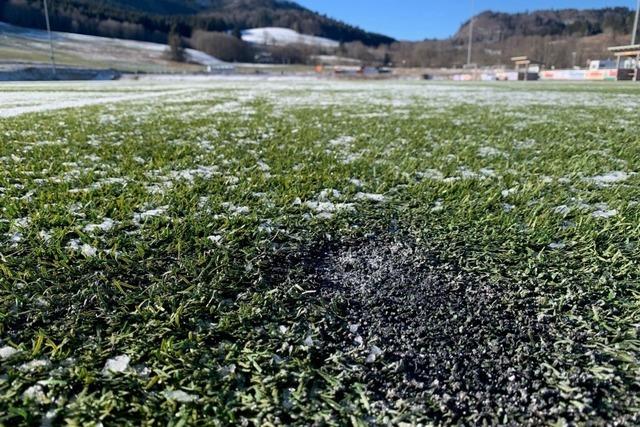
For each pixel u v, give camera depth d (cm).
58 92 1587
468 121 742
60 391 126
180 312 163
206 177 344
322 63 7869
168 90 1809
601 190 323
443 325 163
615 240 232
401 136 576
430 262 211
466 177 361
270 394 128
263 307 170
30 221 238
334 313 169
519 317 168
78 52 6141
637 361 144
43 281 177
